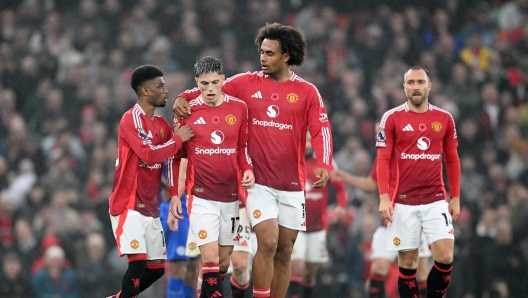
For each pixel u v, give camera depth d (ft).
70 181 187.52
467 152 208.54
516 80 239.09
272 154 99.19
